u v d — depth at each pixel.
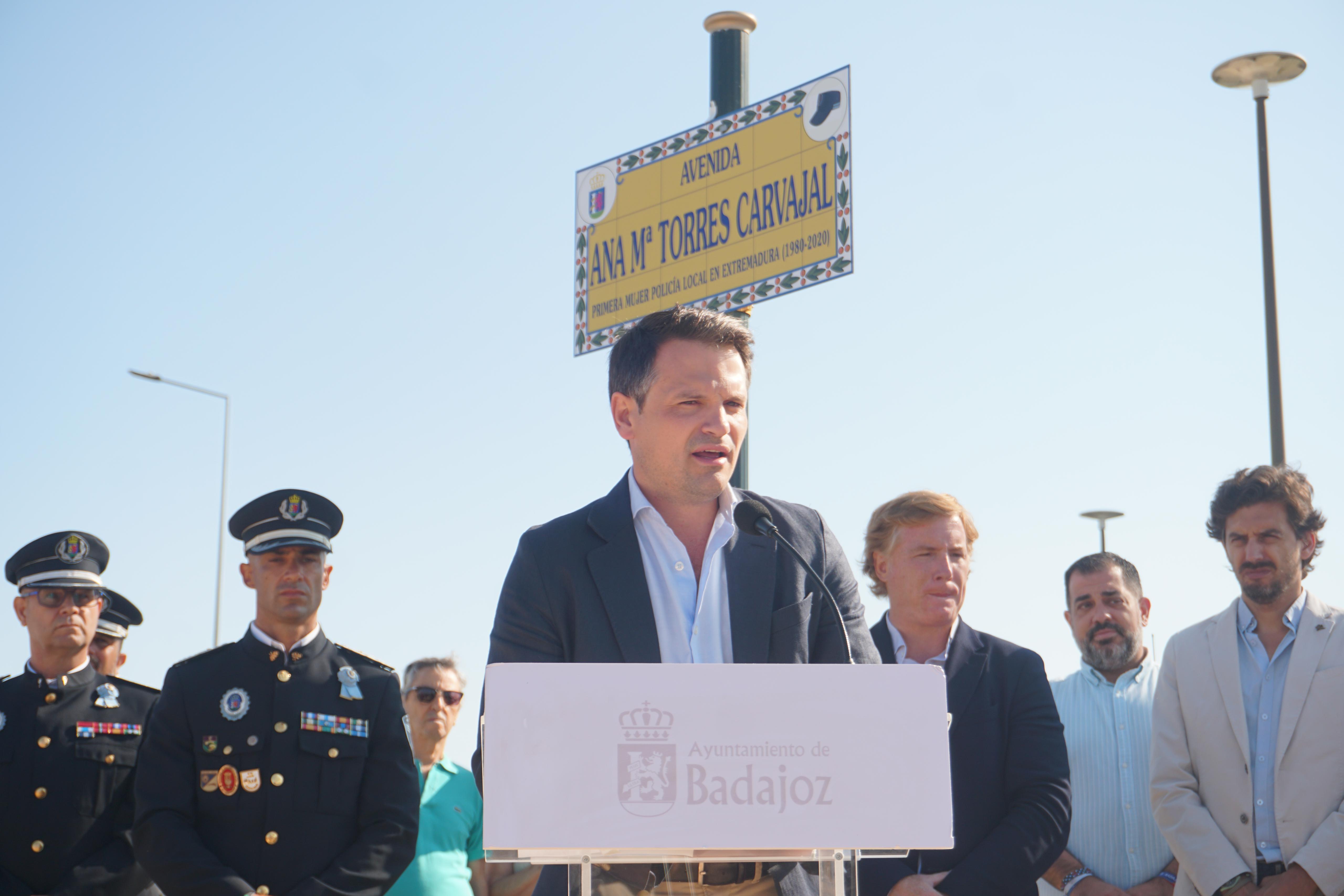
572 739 1.77
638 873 2.01
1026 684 3.72
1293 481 4.25
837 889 1.91
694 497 2.58
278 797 3.76
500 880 5.18
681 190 6.30
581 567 2.57
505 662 2.54
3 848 4.14
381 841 3.80
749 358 2.67
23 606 4.53
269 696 3.90
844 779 1.80
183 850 3.59
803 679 1.83
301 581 4.05
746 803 1.78
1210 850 4.03
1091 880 4.51
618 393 2.68
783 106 5.93
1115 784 4.70
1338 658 4.05
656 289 6.32
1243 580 4.22
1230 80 9.10
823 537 2.78
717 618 2.59
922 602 3.81
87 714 4.38
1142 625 4.97
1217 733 4.18
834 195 5.66
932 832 1.80
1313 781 3.95
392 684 4.13
